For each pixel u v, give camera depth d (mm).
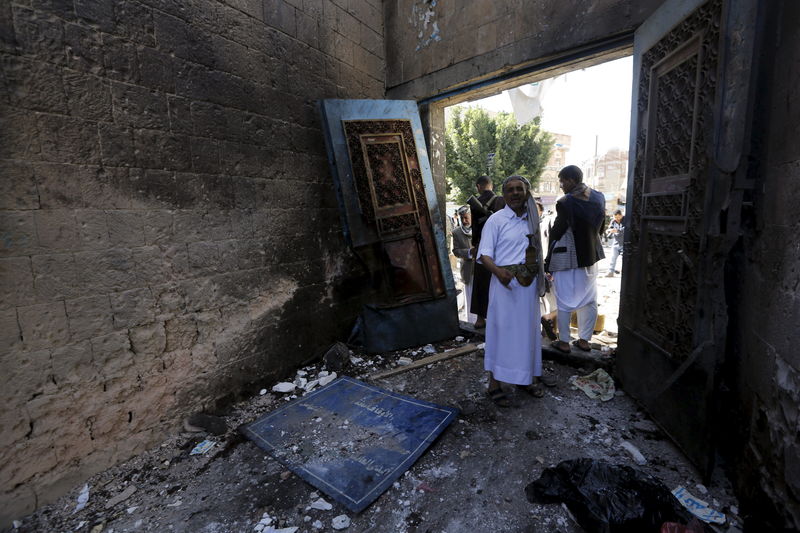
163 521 1938
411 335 4113
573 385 3154
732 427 2092
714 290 1941
